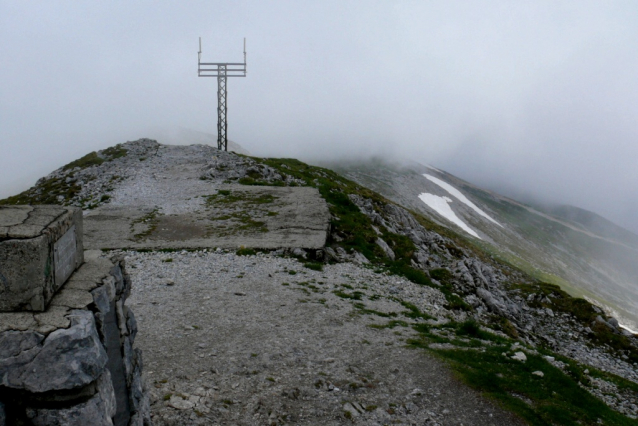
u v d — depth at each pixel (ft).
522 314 118.93
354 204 152.56
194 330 50.34
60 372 15.38
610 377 61.67
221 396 35.86
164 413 32.14
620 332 114.93
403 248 126.62
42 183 154.30
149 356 42.42
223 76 218.38
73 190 137.69
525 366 49.73
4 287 16.35
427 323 63.36
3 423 15.06
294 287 71.00
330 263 91.30
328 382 40.11
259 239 96.37
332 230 112.68
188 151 195.52
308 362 44.04
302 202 129.29
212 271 75.87
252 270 78.13
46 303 17.16
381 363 45.62
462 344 54.60
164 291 64.39
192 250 87.76
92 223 104.88
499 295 122.93
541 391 43.68
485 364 48.01
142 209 117.91
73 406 15.70
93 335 16.53
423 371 44.50
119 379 21.17
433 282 96.78
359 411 36.27
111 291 20.62
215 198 130.72
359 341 51.26
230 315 56.24
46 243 17.15
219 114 219.61
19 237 16.44
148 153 188.44
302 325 54.85
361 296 71.97
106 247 87.66
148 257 82.28
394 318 63.31
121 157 179.22
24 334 15.30
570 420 38.86
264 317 56.59
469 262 143.33
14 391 15.26
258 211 119.03
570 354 97.91
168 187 142.20
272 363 42.96
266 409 34.81
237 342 47.67
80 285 19.43
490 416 37.91
